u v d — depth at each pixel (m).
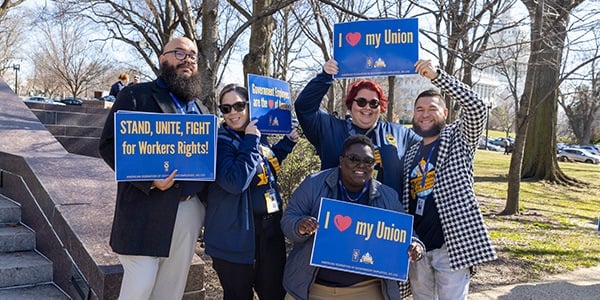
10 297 3.75
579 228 9.37
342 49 3.45
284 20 18.08
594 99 42.59
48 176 4.57
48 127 11.04
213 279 5.08
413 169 3.43
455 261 3.17
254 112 3.38
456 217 3.17
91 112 14.22
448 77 3.19
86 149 11.41
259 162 3.17
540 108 17.38
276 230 3.30
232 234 3.07
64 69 44.81
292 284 3.06
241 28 5.86
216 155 2.96
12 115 6.80
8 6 20.42
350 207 2.92
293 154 6.24
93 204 4.20
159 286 3.08
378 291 3.06
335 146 3.51
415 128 3.44
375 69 3.39
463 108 3.19
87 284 3.43
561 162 37.56
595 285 5.72
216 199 3.09
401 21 3.35
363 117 3.47
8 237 4.36
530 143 17.77
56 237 4.04
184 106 3.05
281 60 21.77
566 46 7.84
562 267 6.48
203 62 5.80
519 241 7.96
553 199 13.45
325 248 2.89
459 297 3.25
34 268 4.02
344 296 3.01
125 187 2.85
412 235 3.03
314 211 3.07
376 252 2.91
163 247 2.82
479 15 7.77
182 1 5.70
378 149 3.46
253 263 3.16
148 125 2.75
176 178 2.81
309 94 3.46
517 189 10.53
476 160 27.81
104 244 3.58
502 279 5.87
